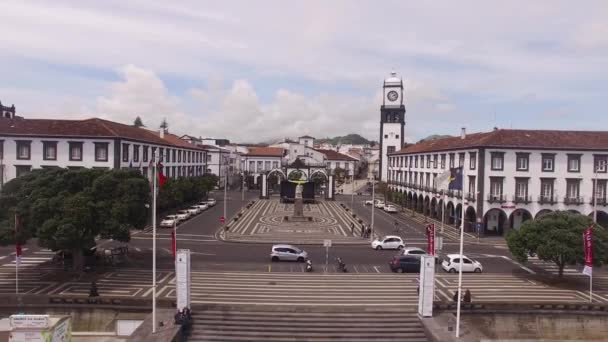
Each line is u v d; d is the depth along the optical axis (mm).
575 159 64062
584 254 38719
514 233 42406
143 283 37938
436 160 83000
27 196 37969
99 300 31625
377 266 45781
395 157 117125
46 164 64438
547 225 40656
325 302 34500
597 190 63812
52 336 24953
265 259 47625
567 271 45281
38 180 38750
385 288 38312
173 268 42812
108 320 31312
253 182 150250
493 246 58406
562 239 39312
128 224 39031
